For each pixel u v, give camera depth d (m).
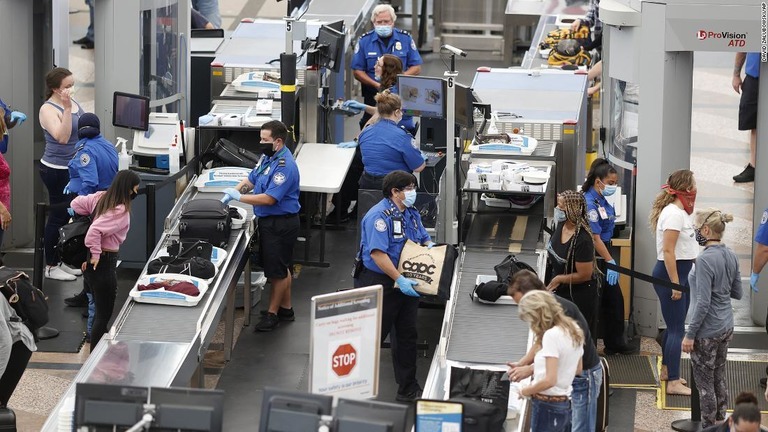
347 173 33.81
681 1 27.70
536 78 33.56
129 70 32.16
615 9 28.20
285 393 17.70
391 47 37.19
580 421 20.95
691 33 27.77
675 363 25.77
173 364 22.80
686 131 28.53
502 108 31.30
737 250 33.19
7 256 31.98
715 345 23.34
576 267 25.05
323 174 30.55
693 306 23.27
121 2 31.91
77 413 18.08
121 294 29.67
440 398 22.36
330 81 36.41
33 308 23.27
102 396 18.06
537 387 19.50
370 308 20.08
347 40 38.44
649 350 27.92
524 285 20.20
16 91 32.06
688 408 25.17
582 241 24.95
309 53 32.38
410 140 28.19
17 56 31.91
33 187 32.91
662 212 25.55
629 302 28.67
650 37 28.03
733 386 26.02
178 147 30.53
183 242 26.64
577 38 40.16
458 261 26.58
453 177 27.08
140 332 23.92
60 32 31.94
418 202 27.69
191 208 27.23
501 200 28.47
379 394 25.50
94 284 25.84
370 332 20.17
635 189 28.62
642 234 28.59
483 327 24.53
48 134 29.83
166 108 33.81
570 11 47.03
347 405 17.58
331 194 35.06
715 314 23.19
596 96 42.31
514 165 27.55
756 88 36.84
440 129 28.92
